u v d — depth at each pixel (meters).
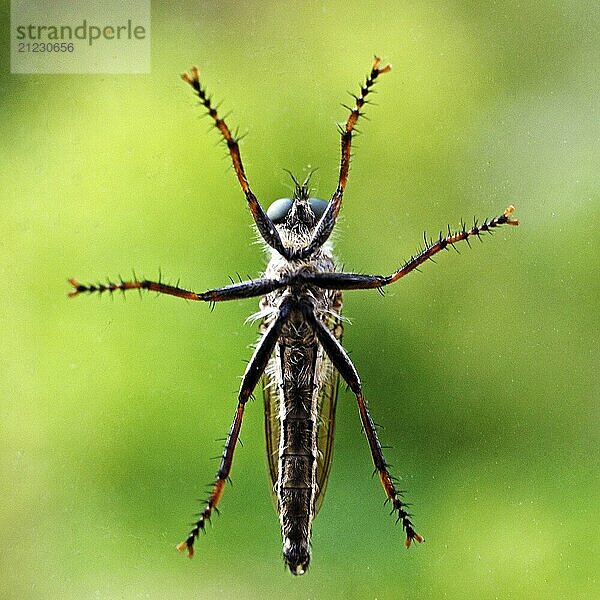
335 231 0.20
